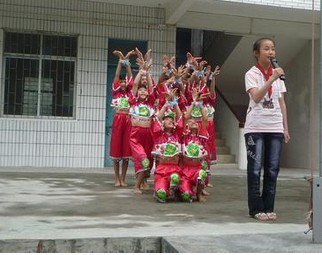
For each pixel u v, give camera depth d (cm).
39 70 990
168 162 592
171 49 1047
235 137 1113
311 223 373
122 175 717
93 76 1004
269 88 462
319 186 363
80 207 514
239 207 546
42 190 644
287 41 1169
